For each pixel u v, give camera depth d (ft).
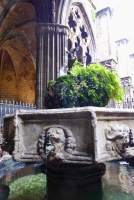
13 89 71.10
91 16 56.08
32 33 57.26
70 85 9.58
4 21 45.14
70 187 9.43
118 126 7.87
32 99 67.21
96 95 9.34
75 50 13.21
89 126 6.97
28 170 13.98
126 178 11.35
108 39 55.21
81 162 6.88
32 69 68.44
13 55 68.23
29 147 7.86
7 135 9.43
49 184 10.08
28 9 47.55
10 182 10.97
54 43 34.78
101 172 10.44
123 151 7.48
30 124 8.06
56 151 7.14
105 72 9.74
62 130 7.47
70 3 40.06
